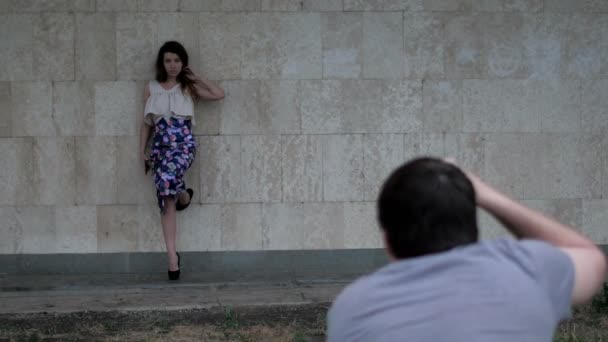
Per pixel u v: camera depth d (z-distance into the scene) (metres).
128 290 6.75
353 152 7.39
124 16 7.20
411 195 1.93
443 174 1.96
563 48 7.46
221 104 7.28
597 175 7.54
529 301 1.84
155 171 6.94
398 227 1.94
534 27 7.42
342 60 7.33
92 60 7.22
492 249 1.94
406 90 7.38
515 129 7.46
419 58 7.38
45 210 7.28
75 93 7.22
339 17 7.31
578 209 7.54
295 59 7.30
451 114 7.42
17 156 7.23
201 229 7.34
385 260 7.48
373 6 7.32
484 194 2.10
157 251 7.35
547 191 7.52
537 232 2.07
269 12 7.27
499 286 1.84
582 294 1.97
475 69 7.41
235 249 7.38
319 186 7.39
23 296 6.57
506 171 7.48
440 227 1.93
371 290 1.89
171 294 6.62
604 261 2.04
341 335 1.87
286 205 7.38
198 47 7.25
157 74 7.05
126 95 7.24
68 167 7.26
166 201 6.93
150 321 5.90
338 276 7.25
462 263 1.88
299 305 6.30
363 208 7.43
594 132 7.52
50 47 7.19
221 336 5.54
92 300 6.43
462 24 7.38
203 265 7.37
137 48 7.22
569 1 7.43
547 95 7.47
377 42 7.34
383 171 7.40
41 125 7.23
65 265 7.32
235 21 7.26
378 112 7.38
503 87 7.43
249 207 7.36
